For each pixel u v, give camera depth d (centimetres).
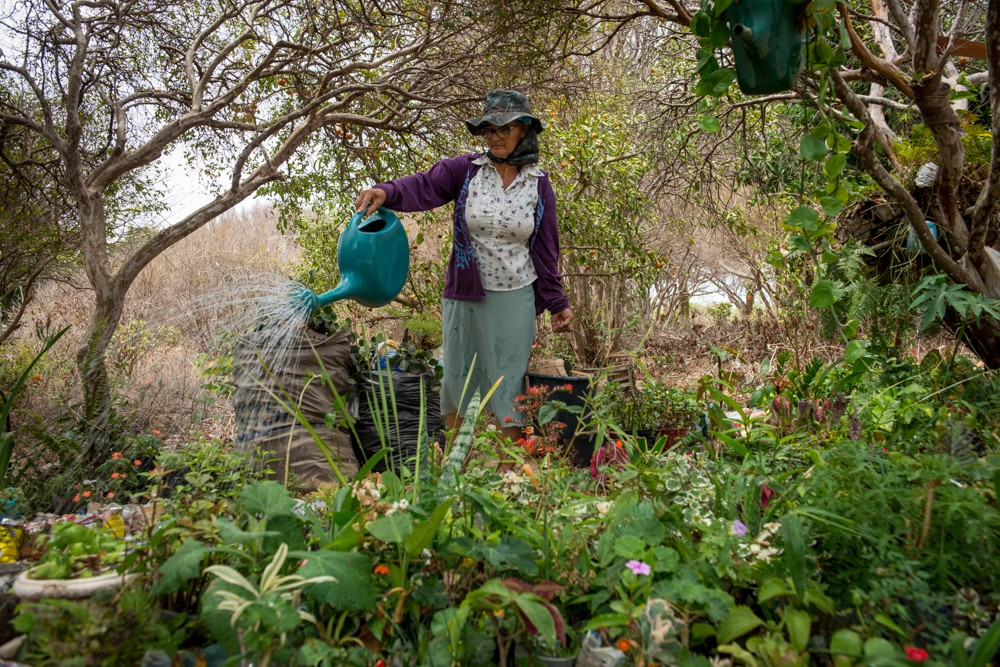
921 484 176
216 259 999
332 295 334
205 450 223
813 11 192
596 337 671
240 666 139
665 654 143
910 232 390
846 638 137
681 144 586
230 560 163
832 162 224
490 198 331
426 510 169
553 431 262
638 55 688
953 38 293
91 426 309
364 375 387
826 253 238
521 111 326
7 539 203
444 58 489
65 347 616
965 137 369
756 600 172
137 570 155
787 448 254
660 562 162
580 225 626
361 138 573
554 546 177
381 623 151
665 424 400
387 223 337
